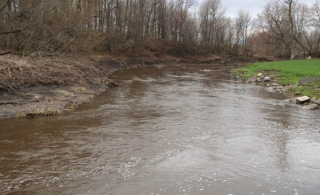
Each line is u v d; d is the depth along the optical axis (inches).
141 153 317.4
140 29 2235.5
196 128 423.5
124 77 1175.6
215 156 313.1
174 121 463.8
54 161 290.5
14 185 239.1
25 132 386.0
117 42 1990.7
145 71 1547.7
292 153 327.3
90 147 333.1
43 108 510.0
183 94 760.3
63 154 309.6
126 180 253.0
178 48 2623.0
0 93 534.3
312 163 299.3
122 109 548.4
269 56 3181.6
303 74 975.0
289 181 257.9
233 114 525.3
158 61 2178.9
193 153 320.5
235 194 234.1
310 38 2775.6
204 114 520.7
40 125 421.7
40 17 603.2
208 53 2945.4
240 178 261.9
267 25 2588.6
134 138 370.0
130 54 2038.6
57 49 881.5
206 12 3097.9
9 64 646.5
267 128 431.2
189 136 383.2
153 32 2605.8
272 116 513.0
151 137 375.6
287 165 293.0
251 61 2962.6
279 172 276.1
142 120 466.3
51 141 351.6
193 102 641.6
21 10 604.7
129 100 647.1
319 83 755.4
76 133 386.6
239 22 3604.8
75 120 455.8
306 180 260.4
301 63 1382.9
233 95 756.6
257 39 3501.5
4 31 560.4
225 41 3499.0
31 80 631.2
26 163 283.7
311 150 338.3
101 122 447.5
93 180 251.4
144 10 2374.5
